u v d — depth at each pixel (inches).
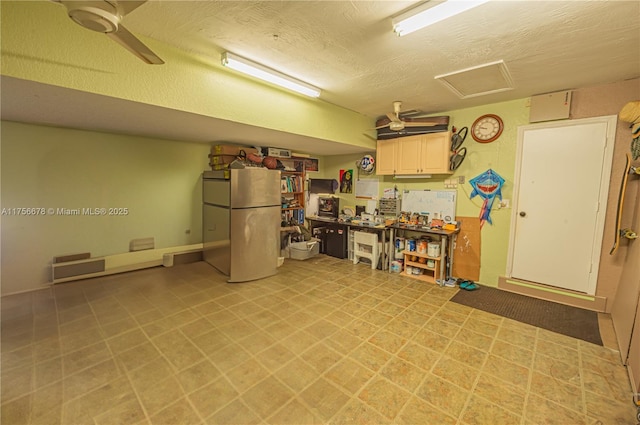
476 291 141.2
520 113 136.3
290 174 211.3
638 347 75.0
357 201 211.3
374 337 96.9
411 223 170.7
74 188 135.6
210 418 62.2
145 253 159.6
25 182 123.2
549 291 130.8
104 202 144.6
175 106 92.0
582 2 63.8
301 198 221.1
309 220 222.8
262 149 188.7
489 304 125.4
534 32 77.0
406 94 131.8
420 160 163.3
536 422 63.1
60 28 70.9
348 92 130.0
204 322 104.3
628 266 105.7
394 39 82.7
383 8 68.3
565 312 118.3
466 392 72.0
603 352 90.1
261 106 117.5
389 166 177.6
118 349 86.4
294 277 157.1
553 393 72.0
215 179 163.3
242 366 80.0
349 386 73.2
